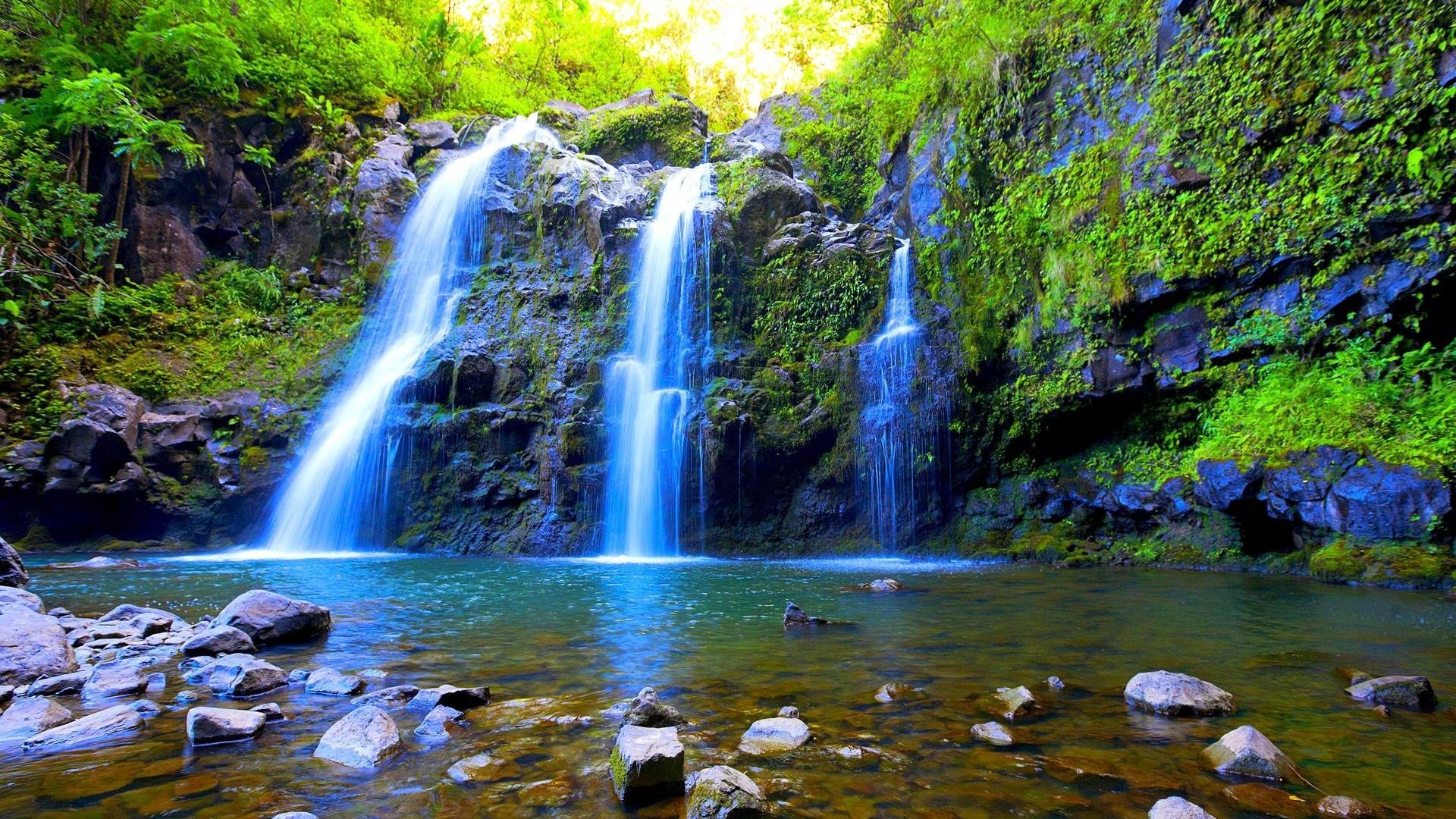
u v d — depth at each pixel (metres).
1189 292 11.58
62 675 4.02
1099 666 4.44
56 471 13.40
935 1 18.58
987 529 13.60
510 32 33.03
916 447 13.96
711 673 4.33
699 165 20.30
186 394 15.87
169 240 18.28
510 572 10.64
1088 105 13.66
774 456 14.27
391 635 5.60
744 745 3.00
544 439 14.89
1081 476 12.98
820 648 5.03
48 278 16.28
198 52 18.95
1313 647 4.95
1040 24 14.70
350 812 2.38
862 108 22.31
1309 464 9.08
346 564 11.80
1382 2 9.53
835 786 2.57
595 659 4.73
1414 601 6.99
